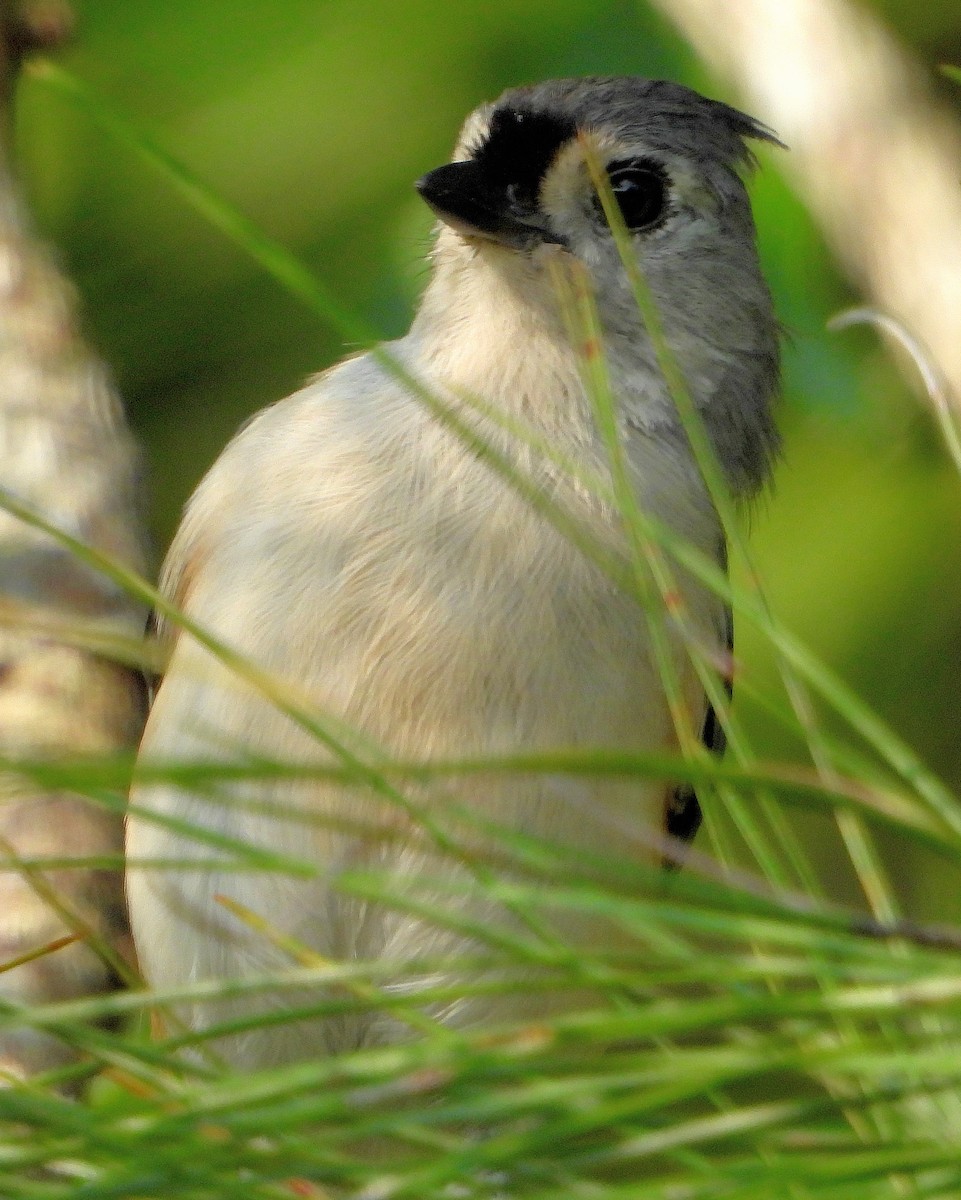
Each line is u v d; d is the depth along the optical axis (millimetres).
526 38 7031
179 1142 2402
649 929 2773
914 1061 2420
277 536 5469
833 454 7117
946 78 7125
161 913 5535
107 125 3312
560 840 5305
